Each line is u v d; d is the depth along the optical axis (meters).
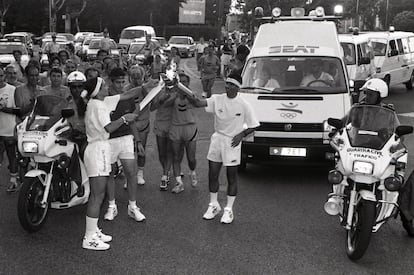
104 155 5.57
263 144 7.90
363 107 5.76
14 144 7.42
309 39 9.60
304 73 8.92
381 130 5.50
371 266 5.30
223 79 23.86
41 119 6.09
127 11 62.81
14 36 32.22
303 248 5.68
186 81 7.42
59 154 5.97
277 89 8.67
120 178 8.21
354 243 5.42
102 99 5.65
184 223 6.39
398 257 5.55
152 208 6.93
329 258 5.45
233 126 6.20
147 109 7.59
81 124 6.15
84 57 16.94
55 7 51.34
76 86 6.26
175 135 7.46
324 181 8.23
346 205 5.54
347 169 5.20
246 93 8.66
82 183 6.22
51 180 6.04
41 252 5.49
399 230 6.36
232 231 6.14
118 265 5.20
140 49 24.34
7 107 7.36
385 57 18.09
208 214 6.52
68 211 6.76
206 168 9.02
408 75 19.92
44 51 22.16
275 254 5.51
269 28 9.97
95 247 5.56
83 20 62.31
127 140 6.40
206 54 17.42
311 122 7.80
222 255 5.46
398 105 16.66
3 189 7.65
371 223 5.07
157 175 8.53
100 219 6.50
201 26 71.81
